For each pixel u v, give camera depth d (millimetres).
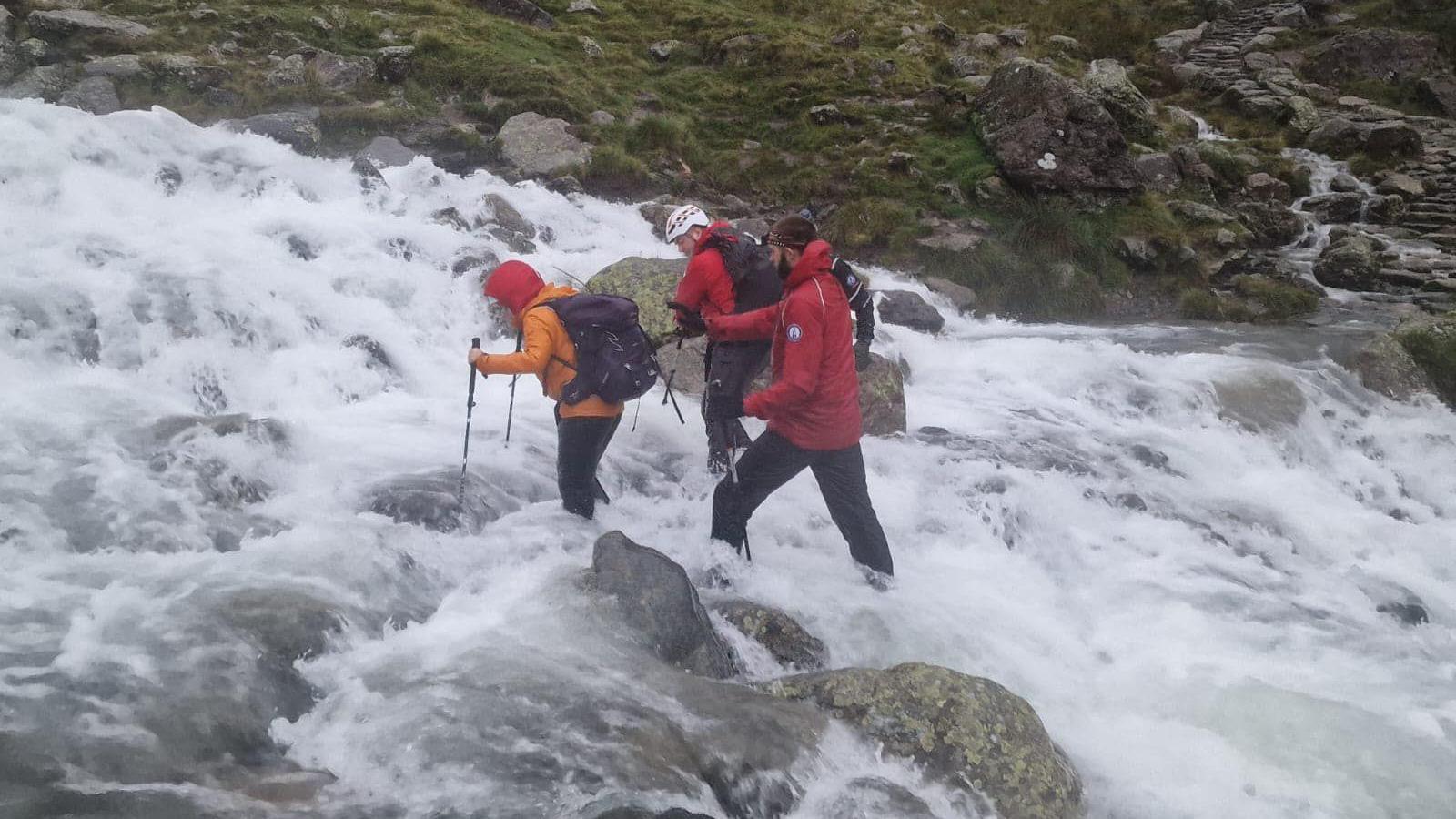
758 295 6141
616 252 11406
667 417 7750
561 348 5492
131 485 5270
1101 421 9125
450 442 6770
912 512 6941
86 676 3842
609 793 3613
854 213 14266
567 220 12156
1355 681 5766
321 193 10398
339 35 15070
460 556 5375
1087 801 4473
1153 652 5918
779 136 16375
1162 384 9484
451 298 8961
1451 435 9633
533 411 7676
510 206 11500
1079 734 4980
